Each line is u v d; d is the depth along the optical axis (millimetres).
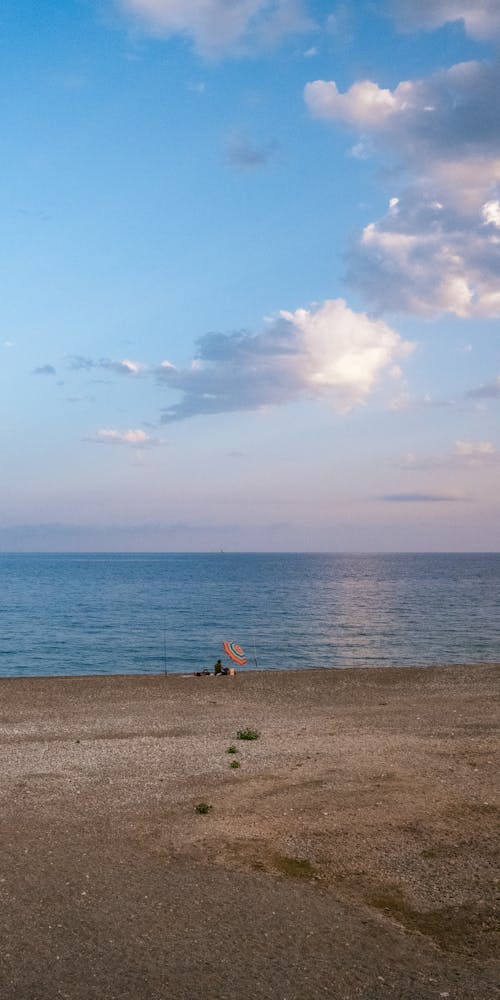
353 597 102000
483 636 54938
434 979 6863
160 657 45875
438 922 8141
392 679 30281
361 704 24469
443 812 12133
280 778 14258
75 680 30312
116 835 10953
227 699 25688
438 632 57719
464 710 22953
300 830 11203
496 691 27078
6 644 52625
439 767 15172
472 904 8617
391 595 106000
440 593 110375
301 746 17312
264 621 67750
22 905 8445
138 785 13797
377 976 6902
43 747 17391
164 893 8805
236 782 13992
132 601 96062
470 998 6520
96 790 13461
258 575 190125
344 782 13961
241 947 7441
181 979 6789
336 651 47406
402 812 12109
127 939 7590
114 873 9438
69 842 10648
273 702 25016
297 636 55781
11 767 15266
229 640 53719
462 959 7281
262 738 18391
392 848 10469
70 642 53500
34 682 29656
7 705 24453
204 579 167000
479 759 15906
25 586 137250
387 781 14039
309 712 22828
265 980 6793
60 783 13953
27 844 10562
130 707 24016
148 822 11570
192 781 14062
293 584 141250
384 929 7922
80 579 169250
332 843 10648
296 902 8586
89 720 21469
